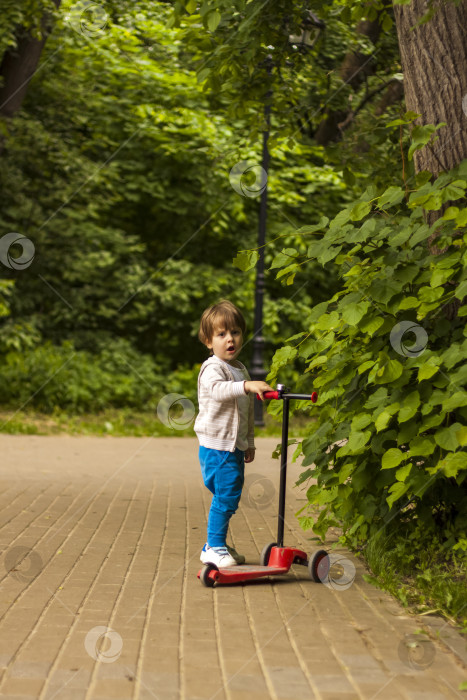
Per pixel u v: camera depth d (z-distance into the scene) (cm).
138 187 1848
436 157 493
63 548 536
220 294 1920
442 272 434
